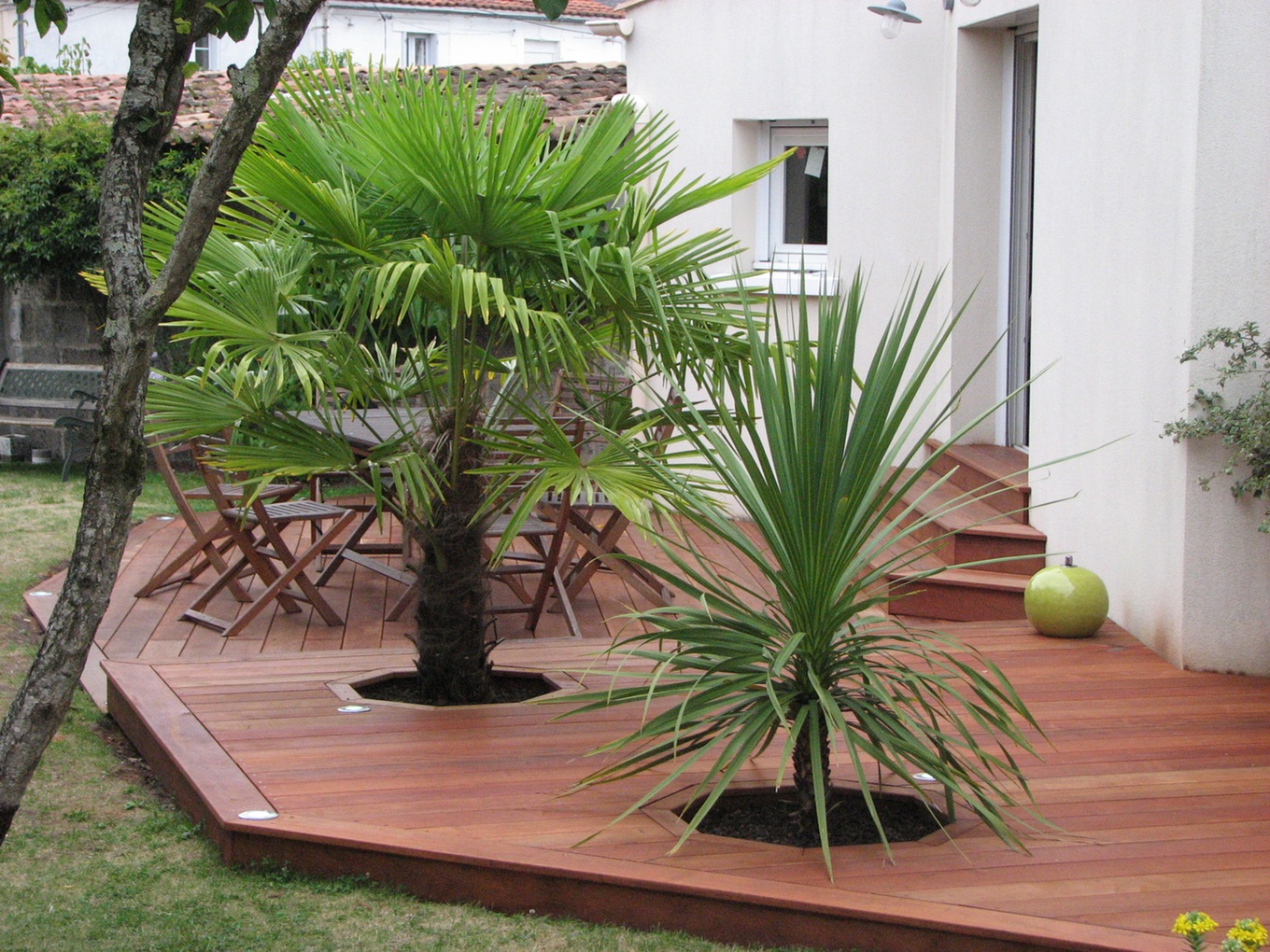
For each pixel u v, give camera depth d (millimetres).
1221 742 4609
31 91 11898
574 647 5949
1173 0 5449
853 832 3891
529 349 4473
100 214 2922
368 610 6750
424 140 4320
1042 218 6980
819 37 8555
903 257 8445
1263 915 3287
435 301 4742
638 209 4855
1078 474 6504
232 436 4914
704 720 3738
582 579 6648
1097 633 6051
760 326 3787
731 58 8891
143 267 2926
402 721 4852
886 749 3971
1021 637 6043
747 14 8781
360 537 6609
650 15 9258
